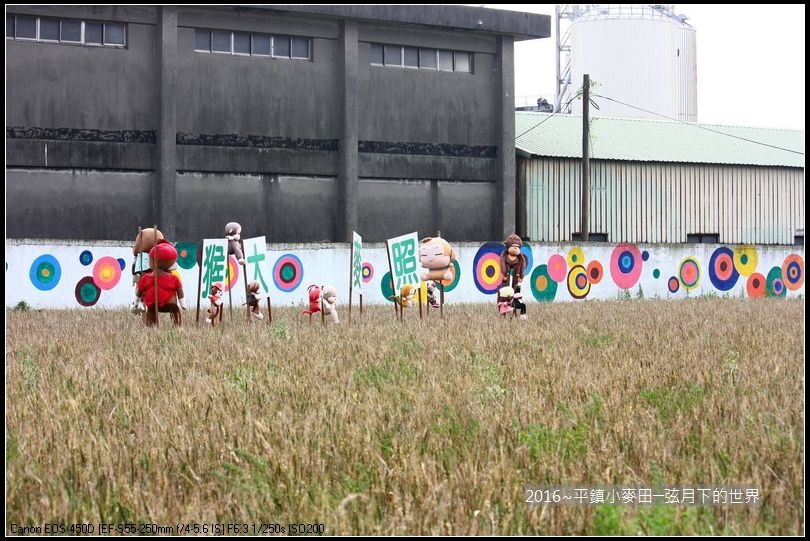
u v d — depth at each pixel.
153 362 12.91
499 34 43.44
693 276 39.47
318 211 40.81
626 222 48.03
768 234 51.25
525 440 7.39
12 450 7.37
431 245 23.12
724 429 7.88
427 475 6.20
